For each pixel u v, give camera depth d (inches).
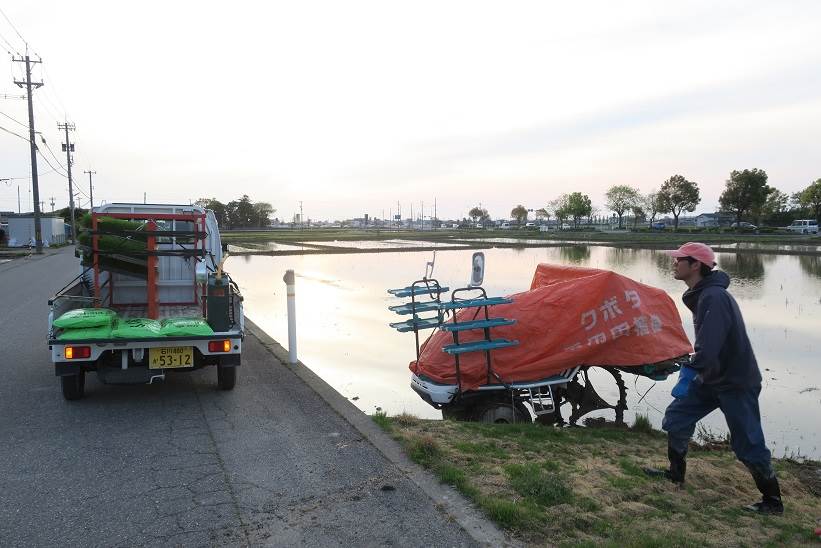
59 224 2386.8
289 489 180.2
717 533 163.6
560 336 291.9
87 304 311.7
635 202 3927.2
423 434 235.1
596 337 293.1
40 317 528.4
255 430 234.7
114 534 153.3
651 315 301.9
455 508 167.6
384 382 390.0
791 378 412.8
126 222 305.6
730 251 1704.0
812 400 363.6
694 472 216.5
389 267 1283.2
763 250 1659.7
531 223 6466.5
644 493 188.9
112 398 280.1
